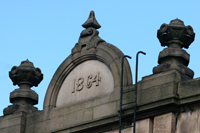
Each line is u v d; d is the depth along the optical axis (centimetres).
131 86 2444
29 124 2686
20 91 2744
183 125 2308
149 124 2361
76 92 2612
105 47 2575
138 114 2388
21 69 2747
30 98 2744
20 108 2723
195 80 2314
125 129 2414
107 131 2473
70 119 2570
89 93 2570
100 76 2562
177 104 2320
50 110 2645
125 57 2511
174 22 2466
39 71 2781
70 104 2608
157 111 2350
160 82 2367
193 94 2298
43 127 2636
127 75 2477
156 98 2345
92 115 2511
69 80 2653
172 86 2334
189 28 2453
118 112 2419
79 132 2534
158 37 2481
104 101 2498
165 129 2316
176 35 2447
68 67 2659
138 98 2397
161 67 2397
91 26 2662
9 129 2703
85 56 2616
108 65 2536
